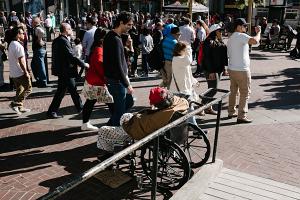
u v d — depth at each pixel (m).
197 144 6.33
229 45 7.26
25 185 4.88
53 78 11.88
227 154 6.01
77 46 11.09
